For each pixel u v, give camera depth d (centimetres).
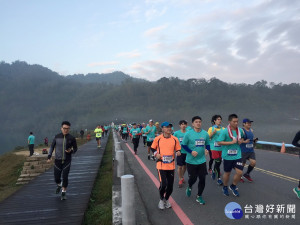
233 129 604
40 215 530
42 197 666
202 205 557
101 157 1428
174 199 603
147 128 1288
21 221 502
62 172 648
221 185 726
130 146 2047
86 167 1102
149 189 699
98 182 823
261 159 1222
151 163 1151
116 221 448
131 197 427
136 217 489
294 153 1460
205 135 570
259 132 10475
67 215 525
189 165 578
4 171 1897
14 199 658
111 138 3584
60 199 638
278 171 916
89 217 524
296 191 592
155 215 504
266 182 752
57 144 630
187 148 567
